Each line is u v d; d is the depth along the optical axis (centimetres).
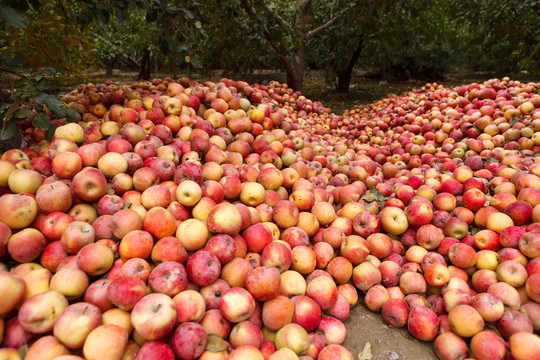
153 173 341
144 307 222
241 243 315
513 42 1511
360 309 341
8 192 304
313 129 846
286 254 306
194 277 264
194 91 571
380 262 366
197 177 352
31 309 208
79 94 679
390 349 292
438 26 1762
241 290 259
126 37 2433
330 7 1670
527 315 285
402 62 2769
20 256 249
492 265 327
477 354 262
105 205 298
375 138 865
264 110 597
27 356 200
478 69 3362
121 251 271
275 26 1258
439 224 381
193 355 225
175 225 302
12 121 343
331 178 541
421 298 323
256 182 412
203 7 752
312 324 278
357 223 383
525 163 493
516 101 691
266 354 249
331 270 333
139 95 573
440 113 824
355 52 1889
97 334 209
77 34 697
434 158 623
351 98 1834
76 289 238
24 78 361
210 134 489
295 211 365
